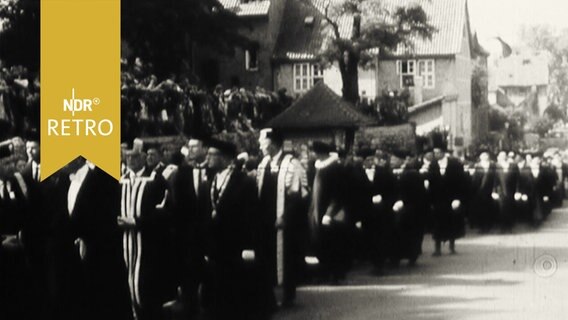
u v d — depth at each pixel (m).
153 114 10.91
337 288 12.05
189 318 11.27
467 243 12.46
